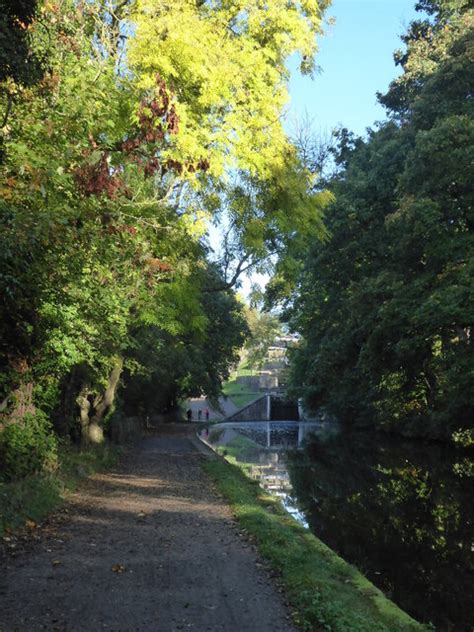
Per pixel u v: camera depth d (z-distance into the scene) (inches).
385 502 734.5
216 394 2220.7
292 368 2400.3
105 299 481.4
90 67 371.2
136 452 1112.2
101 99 356.8
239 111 474.9
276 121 489.1
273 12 496.1
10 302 310.2
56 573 281.7
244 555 334.3
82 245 357.4
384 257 1386.6
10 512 379.2
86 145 331.3
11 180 304.2
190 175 443.8
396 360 1196.5
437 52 1434.5
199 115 454.9
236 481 680.4
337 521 611.8
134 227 375.2
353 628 222.2
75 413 968.9
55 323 462.6
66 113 332.5
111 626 217.6
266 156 489.1
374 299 1243.2
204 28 442.3
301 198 532.7
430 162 1099.9
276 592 269.3
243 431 2378.2
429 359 1267.2
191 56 420.5
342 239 1451.8
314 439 1835.6
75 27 375.9
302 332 1963.6
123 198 367.6
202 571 297.9
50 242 306.7
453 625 346.0
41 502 435.2
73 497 519.2
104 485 621.0
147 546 347.9
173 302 639.1
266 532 385.4
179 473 780.6
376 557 485.7
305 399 2283.5
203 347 1717.5
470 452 1254.9
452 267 1093.1
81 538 360.8
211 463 868.0
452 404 1152.8
